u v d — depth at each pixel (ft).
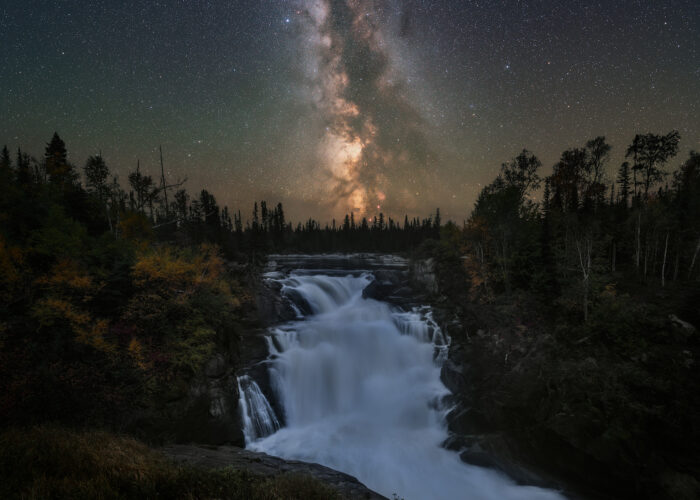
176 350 72.90
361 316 132.57
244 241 276.62
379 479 64.64
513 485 65.51
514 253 124.36
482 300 125.29
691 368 75.41
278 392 86.63
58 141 177.17
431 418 87.25
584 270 103.40
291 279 170.19
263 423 79.82
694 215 137.80
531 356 90.53
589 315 97.09
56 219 89.86
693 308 90.48
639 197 191.72
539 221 142.92
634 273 127.24
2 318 64.75
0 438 29.43
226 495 25.95
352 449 73.51
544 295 113.39
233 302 95.71
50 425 45.65
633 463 63.98
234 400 76.79
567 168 209.77
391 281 165.58
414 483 64.13
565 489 65.77
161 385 67.56
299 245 409.08
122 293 78.79
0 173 108.47
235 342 91.97
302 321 126.52
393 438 78.59
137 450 35.68
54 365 59.21
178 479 26.17
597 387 75.20
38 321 65.57
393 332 116.37
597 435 67.62
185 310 79.25
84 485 21.97
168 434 62.44
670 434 66.33
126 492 23.11
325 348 102.78
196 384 71.97
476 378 90.94
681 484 60.80
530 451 73.05
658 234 127.65
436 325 119.44
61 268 72.28
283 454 70.90
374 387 96.43
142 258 78.43
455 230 160.04
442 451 74.43
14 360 57.41
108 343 66.74
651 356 80.64
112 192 134.62
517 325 103.24
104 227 127.75
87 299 71.05
